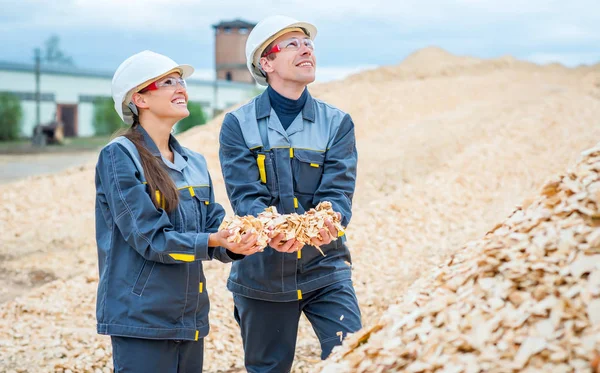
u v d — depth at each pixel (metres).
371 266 6.67
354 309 3.66
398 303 2.92
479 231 7.44
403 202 8.21
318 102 3.79
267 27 3.62
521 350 2.28
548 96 13.64
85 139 33.00
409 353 2.50
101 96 34.84
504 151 9.98
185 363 3.34
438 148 10.40
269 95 3.71
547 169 9.24
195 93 34.31
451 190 8.65
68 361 4.76
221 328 5.38
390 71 16.97
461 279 2.70
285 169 3.61
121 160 3.13
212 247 3.19
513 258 2.63
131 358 3.14
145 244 3.06
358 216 7.86
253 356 3.84
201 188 3.39
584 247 2.51
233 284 3.75
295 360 4.89
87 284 6.65
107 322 3.12
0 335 5.33
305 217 3.31
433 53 20.98
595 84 17.23
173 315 3.18
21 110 31.78
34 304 6.05
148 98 3.24
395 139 11.27
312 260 3.66
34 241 8.72
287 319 3.74
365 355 2.61
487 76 17.52
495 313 2.46
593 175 2.78
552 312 2.35
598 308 2.29
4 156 24.69
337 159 3.68
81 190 10.47
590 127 10.96
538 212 2.80
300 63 3.61
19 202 10.03
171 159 3.38
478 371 2.28
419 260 6.79
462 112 12.71
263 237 3.18
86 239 8.77
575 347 2.21
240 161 3.62
